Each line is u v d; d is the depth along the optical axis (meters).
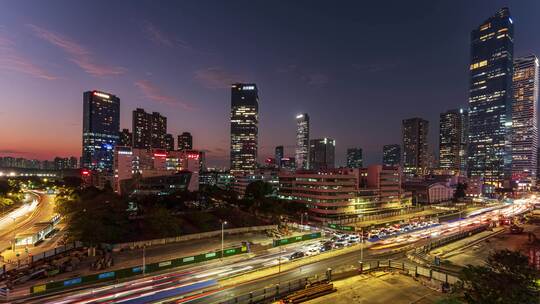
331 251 83.50
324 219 134.75
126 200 140.12
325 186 144.75
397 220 138.88
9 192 155.75
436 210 179.88
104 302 49.38
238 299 47.72
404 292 51.50
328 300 48.22
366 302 47.56
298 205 139.00
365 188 163.50
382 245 91.31
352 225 124.62
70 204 121.06
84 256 73.12
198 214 114.19
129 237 87.25
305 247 88.12
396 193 174.88
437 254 81.19
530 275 40.88
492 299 37.91
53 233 96.38
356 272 60.88
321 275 58.44
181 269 66.50
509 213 174.25
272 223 120.12
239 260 74.06
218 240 93.25
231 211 128.50
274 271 65.50
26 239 81.44
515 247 89.06
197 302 49.25
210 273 64.00
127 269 61.31
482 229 112.94
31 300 50.06
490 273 41.25
